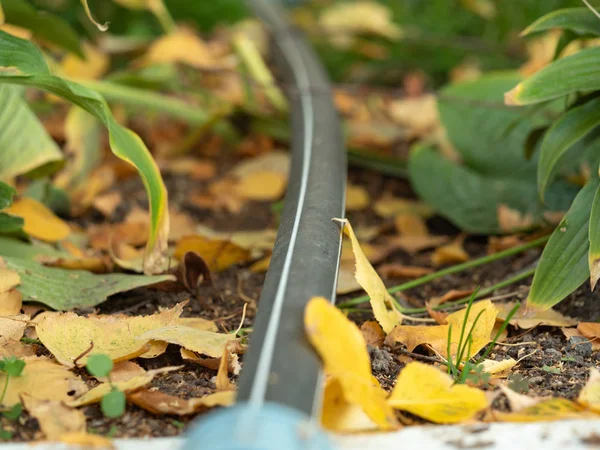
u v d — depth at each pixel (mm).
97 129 960
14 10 838
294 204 727
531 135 806
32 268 741
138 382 634
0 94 806
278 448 537
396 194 1000
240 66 1174
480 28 1394
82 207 912
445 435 600
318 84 1039
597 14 715
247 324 735
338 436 599
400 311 740
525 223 847
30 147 810
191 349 662
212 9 1432
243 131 1153
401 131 1137
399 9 1444
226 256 809
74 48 892
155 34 1317
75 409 626
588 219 700
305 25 1448
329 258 662
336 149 841
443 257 834
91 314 716
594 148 833
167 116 1213
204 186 1016
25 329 698
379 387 640
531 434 598
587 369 675
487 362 669
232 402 623
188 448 546
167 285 766
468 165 916
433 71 1372
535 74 711
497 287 757
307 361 585
